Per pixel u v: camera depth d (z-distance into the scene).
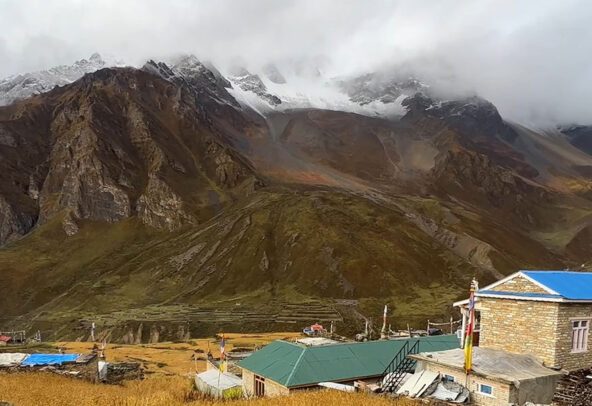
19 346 103.50
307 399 33.97
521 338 37.59
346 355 45.84
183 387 54.38
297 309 191.62
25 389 46.62
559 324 35.88
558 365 35.81
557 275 40.06
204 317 182.00
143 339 166.75
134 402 39.44
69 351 95.00
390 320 179.38
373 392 38.56
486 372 34.62
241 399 39.09
